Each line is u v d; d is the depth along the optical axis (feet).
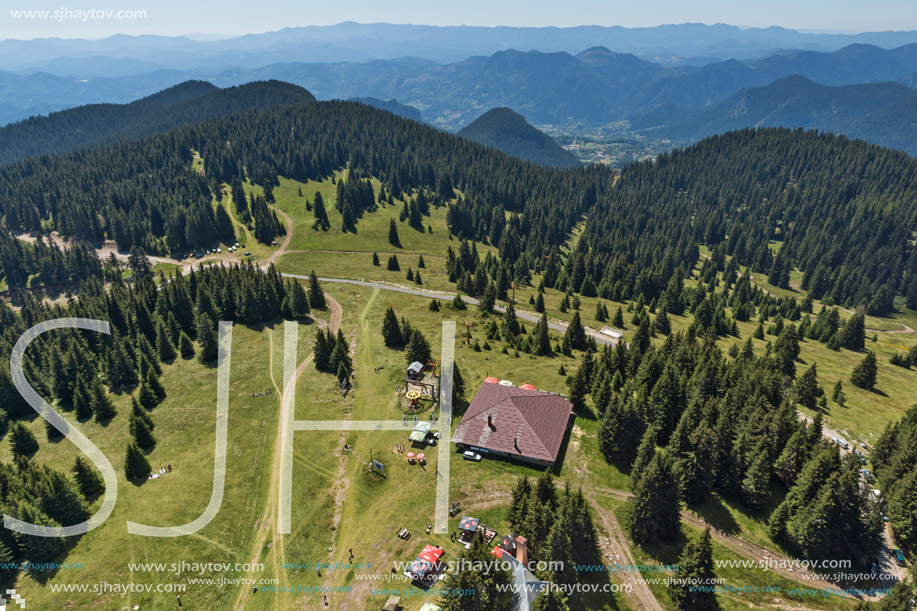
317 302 433.48
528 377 316.60
